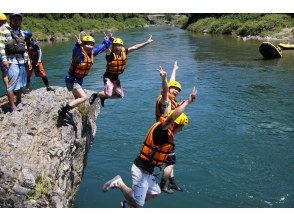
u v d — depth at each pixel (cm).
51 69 2377
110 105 1648
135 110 1582
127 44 3803
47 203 637
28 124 786
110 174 1059
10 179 629
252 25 4200
